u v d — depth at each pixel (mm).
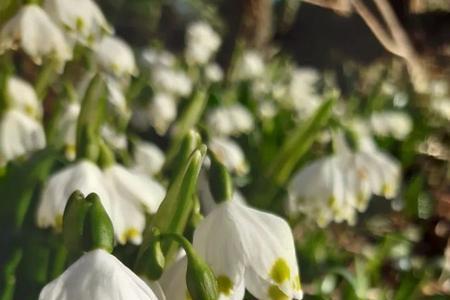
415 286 651
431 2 1186
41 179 421
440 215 820
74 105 467
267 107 934
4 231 406
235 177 660
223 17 1317
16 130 433
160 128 686
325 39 1537
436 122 1165
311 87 1193
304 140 531
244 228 268
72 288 240
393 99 1202
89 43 384
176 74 858
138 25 1563
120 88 583
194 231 275
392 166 501
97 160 331
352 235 760
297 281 265
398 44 703
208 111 793
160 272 264
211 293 250
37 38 375
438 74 1188
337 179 488
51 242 402
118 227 320
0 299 391
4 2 377
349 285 523
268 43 1399
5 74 439
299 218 604
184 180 280
